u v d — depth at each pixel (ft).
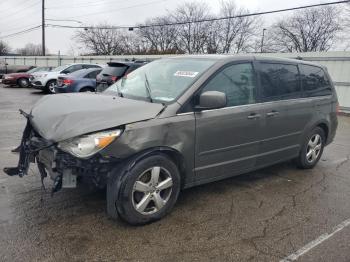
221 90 13.88
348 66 47.85
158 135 11.82
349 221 13.20
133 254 10.48
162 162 12.12
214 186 16.24
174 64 15.23
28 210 12.92
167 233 11.75
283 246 11.28
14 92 64.28
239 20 182.29
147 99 13.34
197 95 13.01
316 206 14.47
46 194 14.34
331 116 20.04
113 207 11.63
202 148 13.26
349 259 10.67
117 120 11.19
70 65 63.10
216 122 13.46
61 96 14.08
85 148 10.71
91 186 12.23
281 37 184.96
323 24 177.27
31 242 10.85
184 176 13.19
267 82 15.99
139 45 210.18
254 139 15.21
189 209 13.65
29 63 137.28
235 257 10.59
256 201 14.73
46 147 11.27
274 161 16.93
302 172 18.98
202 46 187.62
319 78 19.58
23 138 13.47
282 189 16.26
